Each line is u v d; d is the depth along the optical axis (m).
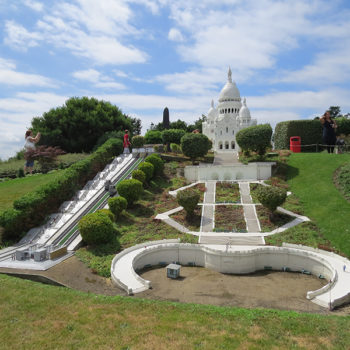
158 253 24.47
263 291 18.84
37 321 12.62
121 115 74.50
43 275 19.36
